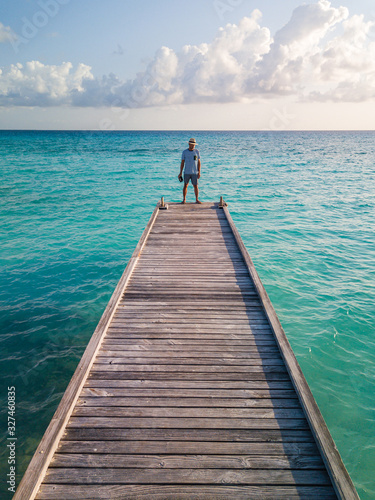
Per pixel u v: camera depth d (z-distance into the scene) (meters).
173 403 3.17
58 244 11.57
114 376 3.51
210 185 23.50
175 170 32.12
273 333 4.21
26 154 50.41
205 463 2.60
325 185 24.06
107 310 4.66
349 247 11.20
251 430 2.89
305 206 17.33
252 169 33.62
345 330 6.47
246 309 4.87
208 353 3.89
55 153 53.09
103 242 11.80
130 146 76.06
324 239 12.06
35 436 4.21
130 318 4.62
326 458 2.54
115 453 2.67
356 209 16.67
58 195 19.80
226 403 3.18
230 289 5.48
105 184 23.78
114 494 2.37
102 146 74.56
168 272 6.12
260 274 9.09
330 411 4.63
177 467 2.57
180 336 4.21
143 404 3.16
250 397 3.25
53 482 2.45
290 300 7.67
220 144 86.88
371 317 6.91
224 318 4.63
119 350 3.93
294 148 74.19
